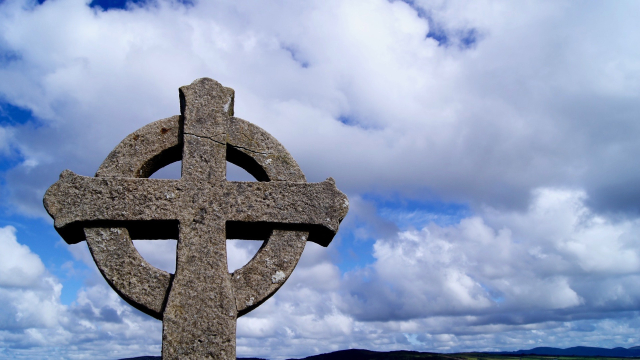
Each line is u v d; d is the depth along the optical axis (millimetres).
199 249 4230
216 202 4430
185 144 4578
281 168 4746
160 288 4086
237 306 4113
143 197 4332
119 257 4137
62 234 4273
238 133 4789
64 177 4297
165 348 3852
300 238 4473
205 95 4816
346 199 4660
